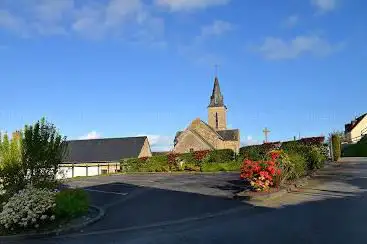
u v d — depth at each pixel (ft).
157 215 43.42
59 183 52.75
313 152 70.54
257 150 80.48
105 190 69.36
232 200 48.08
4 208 41.27
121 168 127.34
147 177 93.40
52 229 39.47
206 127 220.43
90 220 42.52
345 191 47.24
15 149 51.26
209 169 99.14
